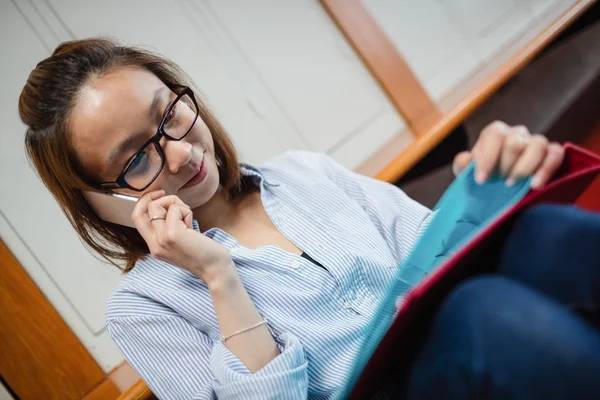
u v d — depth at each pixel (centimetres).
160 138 78
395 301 60
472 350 44
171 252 76
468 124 200
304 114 188
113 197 83
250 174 101
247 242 93
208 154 88
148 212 78
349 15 200
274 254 86
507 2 241
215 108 172
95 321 142
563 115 205
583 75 209
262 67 183
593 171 56
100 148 76
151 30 166
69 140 77
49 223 142
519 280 53
